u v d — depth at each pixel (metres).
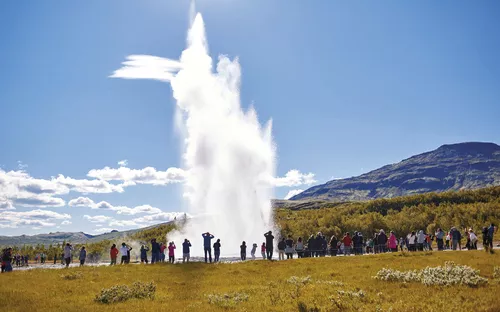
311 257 45.81
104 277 32.50
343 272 30.92
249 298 22.33
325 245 52.09
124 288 24.64
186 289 26.86
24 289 27.08
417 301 19.25
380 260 37.19
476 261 32.38
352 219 107.38
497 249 43.94
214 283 29.11
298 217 121.12
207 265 39.34
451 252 41.41
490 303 17.62
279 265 37.84
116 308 20.44
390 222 104.19
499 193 140.00
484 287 21.56
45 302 22.38
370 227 100.75
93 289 26.84
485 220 102.31
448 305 17.83
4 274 35.97
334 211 134.88
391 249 50.38
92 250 94.38
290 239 51.16
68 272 35.72
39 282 30.25
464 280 22.95
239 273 33.56
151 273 34.50
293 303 20.28
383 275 26.81
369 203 149.50
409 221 104.81
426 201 144.62
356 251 51.66
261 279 29.89
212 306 20.58
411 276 25.47
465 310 16.89
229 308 20.16
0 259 48.19
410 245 52.22
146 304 21.42
